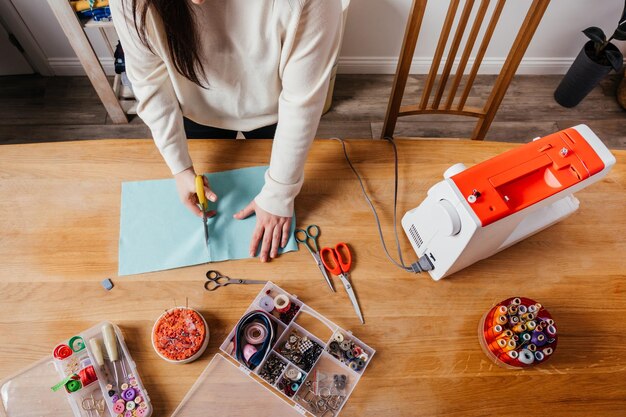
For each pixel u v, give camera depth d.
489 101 1.22
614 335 0.91
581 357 0.88
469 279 0.96
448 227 0.82
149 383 0.82
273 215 0.97
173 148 0.97
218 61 0.88
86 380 0.79
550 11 2.18
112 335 0.83
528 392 0.84
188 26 0.73
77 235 0.96
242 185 1.04
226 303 0.90
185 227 0.98
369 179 1.08
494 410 0.82
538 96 2.43
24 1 1.93
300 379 0.82
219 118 1.07
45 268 0.92
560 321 0.92
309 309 0.90
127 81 2.07
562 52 2.40
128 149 1.08
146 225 0.98
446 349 0.88
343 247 0.98
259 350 0.83
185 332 0.84
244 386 0.82
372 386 0.83
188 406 0.80
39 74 2.32
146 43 0.80
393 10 2.13
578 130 0.87
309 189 1.05
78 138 2.14
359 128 2.27
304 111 0.88
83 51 1.79
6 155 1.05
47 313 0.88
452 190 0.81
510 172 0.83
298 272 0.95
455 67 2.46
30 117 2.19
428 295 0.93
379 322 0.90
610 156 0.84
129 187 1.02
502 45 2.35
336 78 2.44
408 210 1.03
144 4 0.69
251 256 0.96
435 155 1.12
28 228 0.97
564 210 1.00
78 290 0.90
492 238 0.86
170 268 0.93
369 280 0.94
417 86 2.44
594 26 2.25
